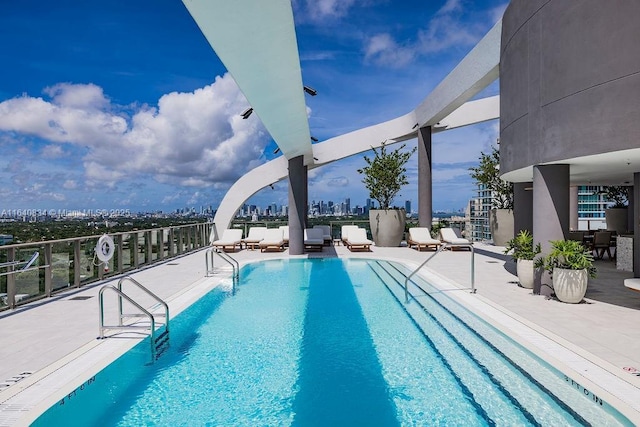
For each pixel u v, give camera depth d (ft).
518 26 24.57
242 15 14.82
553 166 22.56
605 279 28.81
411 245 53.52
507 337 16.20
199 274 33.37
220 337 18.08
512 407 11.53
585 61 18.80
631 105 17.10
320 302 24.88
